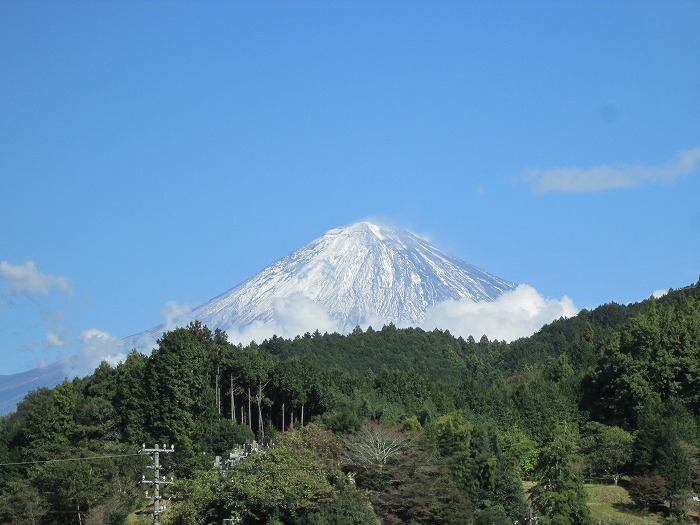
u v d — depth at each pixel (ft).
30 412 379.55
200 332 416.26
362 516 245.45
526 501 305.73
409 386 440.04
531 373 600.80
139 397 361.92
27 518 287.48
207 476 258.78
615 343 436.35
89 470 294.66
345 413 320.91
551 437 354.95
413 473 275.18
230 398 414.62
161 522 248.73
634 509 324.39
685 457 333.01
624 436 355.77
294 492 245.86
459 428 312.09
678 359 405.59
